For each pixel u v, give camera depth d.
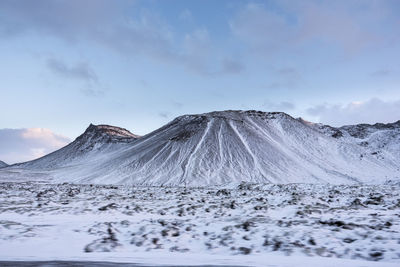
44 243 8.00
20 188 28.72
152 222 10.95
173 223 10.77
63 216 12.28
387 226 9.81
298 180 70.69
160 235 9.18
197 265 5.51
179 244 8.44
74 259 6.10
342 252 7.33
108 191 26.28
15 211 12.97
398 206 15.48
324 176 76.00
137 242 8.52
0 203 15.54
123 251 7.70
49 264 5.47
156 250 7.86
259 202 17.64
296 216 12.55
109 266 5.31
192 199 19.58
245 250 7.77
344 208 14.69
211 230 9.95
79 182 72.94
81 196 20.62
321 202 17.25
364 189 26.55
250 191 26.14
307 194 21.39
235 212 13.99
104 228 9.90
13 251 7.10
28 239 8.26
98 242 8.30
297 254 7.24
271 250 7.71
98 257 6.41
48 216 12.14
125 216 12.82
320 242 8.15
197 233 9.62
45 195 20.36
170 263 5.70
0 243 7.76
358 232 8.98
